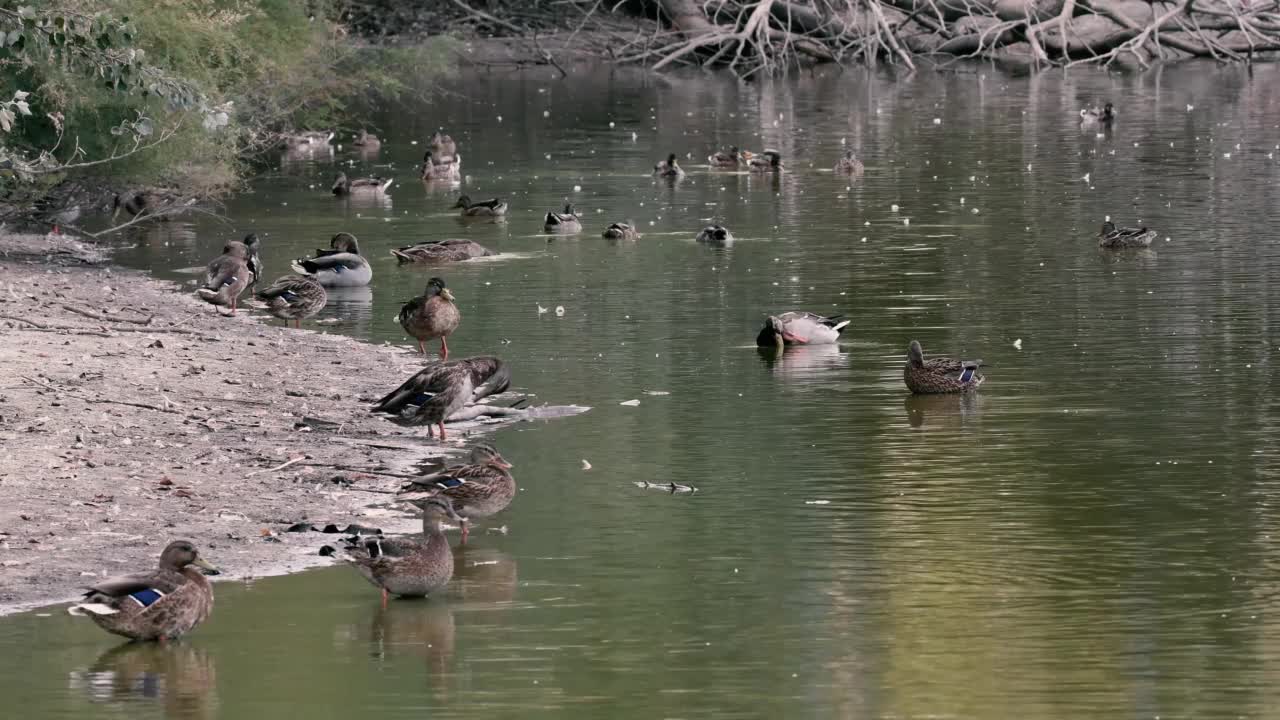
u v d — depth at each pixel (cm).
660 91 6869
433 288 2225
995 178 4116
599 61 8000
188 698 1099
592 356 2231
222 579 1333
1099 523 1495
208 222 3569
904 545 1437
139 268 2923
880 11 7456
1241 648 1187
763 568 1379
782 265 2942
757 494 1597
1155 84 6681
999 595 1308
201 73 3412
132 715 1069
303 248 3200
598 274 2878
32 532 1396
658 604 1291
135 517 1452
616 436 1819
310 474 1617
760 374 2122
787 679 1137
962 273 2833
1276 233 3177
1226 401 1938
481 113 6181
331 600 1297
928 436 1806
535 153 4962
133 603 1178
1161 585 1328
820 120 5672
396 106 6431
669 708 1082
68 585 1286
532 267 2966
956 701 1093
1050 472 1661
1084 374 2091
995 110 5850
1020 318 2453
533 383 2072
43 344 2119
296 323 2441
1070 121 5428
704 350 2267
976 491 1598
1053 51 7644
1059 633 1222
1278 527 1473
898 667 1157
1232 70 7200
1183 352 2203
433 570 1284
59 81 2931
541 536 1474
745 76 7344
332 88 5419
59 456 1619
